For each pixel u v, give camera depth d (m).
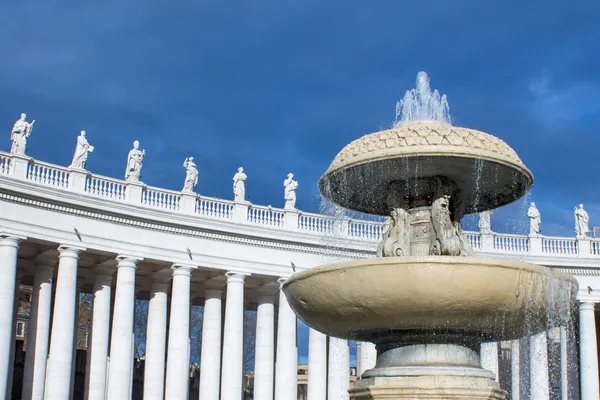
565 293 12.87
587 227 42.91
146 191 34.88
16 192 30.45
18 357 42.19
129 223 33.88
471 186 14.84
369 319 12.56
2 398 29.16
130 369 32.94
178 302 34.59
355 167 13.77
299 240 37.28
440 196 14.10
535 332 13.60
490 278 11.80
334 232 36.44
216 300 38.44
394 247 14.12
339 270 12.21
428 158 13.29
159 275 37.16
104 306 35.44
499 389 12.68
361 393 12.80
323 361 37.69
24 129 31.73
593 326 41.09
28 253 34.16
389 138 13.45
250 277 37.78
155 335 36.44
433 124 13.91
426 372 12.73
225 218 36.72
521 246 41.44
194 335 70.31
